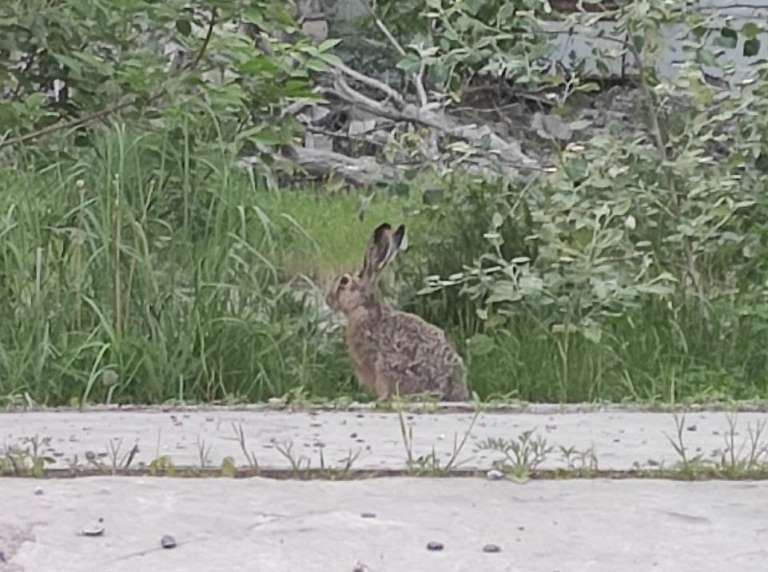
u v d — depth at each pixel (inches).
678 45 374.0
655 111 339.0
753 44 338.6
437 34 375.2
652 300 324.2
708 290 335.3
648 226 332.5
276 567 165.2
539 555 170.4
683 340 314.8
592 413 266.4
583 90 351.6
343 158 460.4
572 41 378.0
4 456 214.1
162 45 338.0
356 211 389.1
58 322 289.0
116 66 326.0
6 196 309.9
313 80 424.2
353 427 247.0
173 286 297.7
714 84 369.7
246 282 303.7
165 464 208.4
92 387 281.6
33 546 171.6
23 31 320.8
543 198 344.5
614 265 318.7
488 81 455.8
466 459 215.6
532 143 427.5
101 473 206.1
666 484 203.0
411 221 367.6
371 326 294.2
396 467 210.2
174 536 175.6
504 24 336.8
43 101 323.0
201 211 315.3
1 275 292.7
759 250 330.3
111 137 313.6
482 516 185.8
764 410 269.7
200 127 323.9
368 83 439.2
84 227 299.9
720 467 209.8
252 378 291.3
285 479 204.2
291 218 339.6
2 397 271.6
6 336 286.2
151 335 290.5
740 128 331.6
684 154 322.3
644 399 291.3
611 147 327.6
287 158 430.3
